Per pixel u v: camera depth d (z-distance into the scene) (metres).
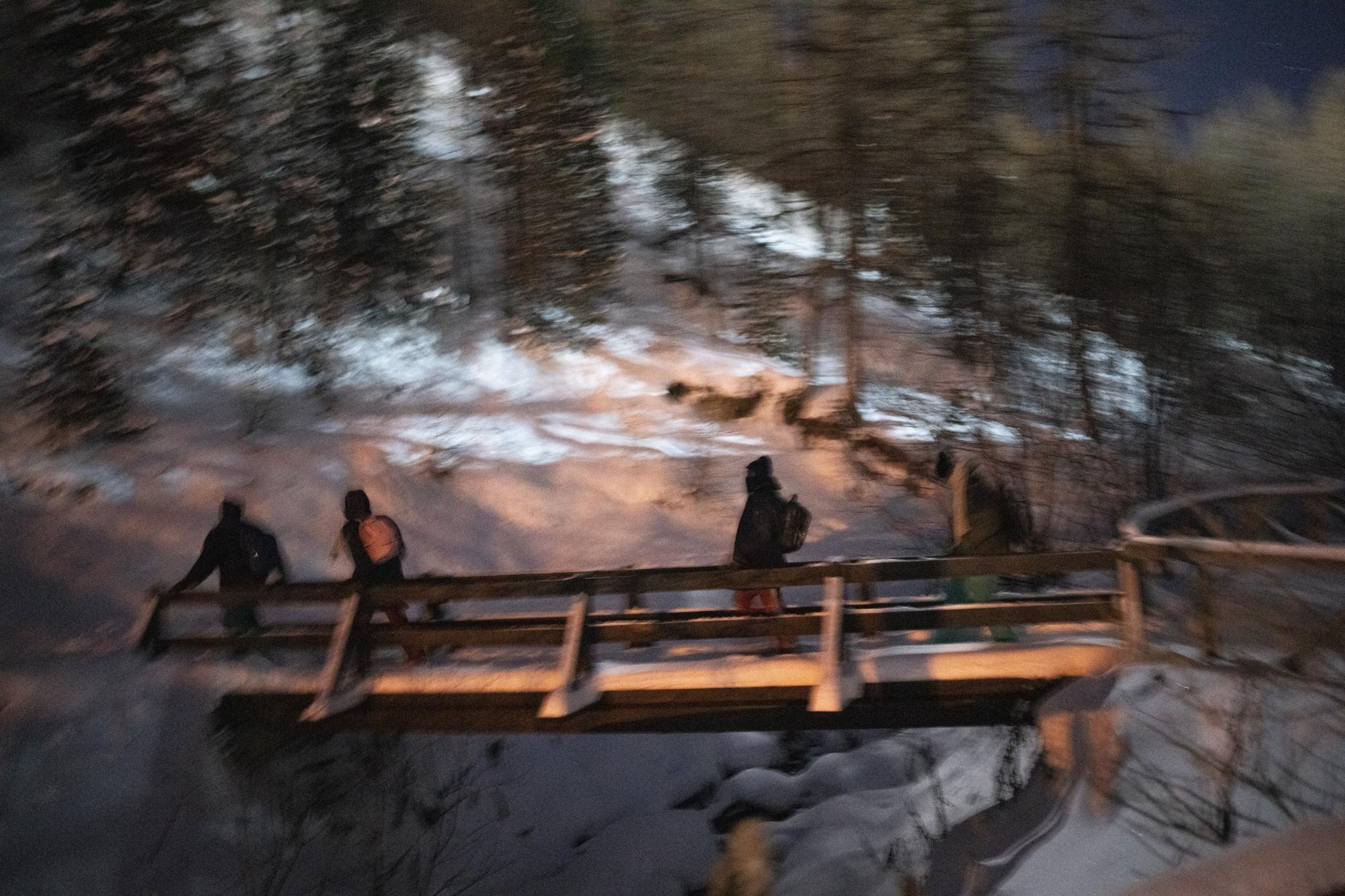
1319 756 4.44
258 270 15.99
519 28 19.81
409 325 17.25
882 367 17.89
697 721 6.60
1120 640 6.21
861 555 12.04
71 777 6.93
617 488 13.26
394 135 18.14
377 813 7.41
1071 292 16.41
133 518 10.63
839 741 8.49
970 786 6.27
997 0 16.59
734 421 15.83
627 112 22.22
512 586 7.17
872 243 18.03
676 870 6.98
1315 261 22.27
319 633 7.60
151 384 13.73
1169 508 7.13
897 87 16.97
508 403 15.54
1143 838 4.46
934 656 6.34
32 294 14.51
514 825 7.69
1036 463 13.45
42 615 8.87
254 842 6.98
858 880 5.62
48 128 17.16
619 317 19.97
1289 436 15.62
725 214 23.02
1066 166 16.69
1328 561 4.79
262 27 17.78
